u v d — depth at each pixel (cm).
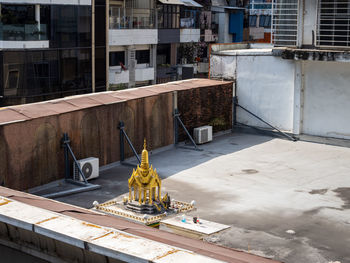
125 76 4969
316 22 3022
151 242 662
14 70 3562
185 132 2962
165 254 625
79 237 678
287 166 2625
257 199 2112
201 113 3075
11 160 1973
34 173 2078
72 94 3938
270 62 3247
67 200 2028
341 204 2083
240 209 1986
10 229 788
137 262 619
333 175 2489
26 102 3634
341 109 3097
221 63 3441
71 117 2230
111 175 2370
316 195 2189
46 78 3719
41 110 2173
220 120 3241
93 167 2277
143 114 2650
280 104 3250
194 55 6275
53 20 3712
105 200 2038
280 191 2228
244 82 3359
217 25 6906
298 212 1977
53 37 3728
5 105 3553
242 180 2370
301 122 3216
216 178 2389
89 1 3953
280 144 3078
